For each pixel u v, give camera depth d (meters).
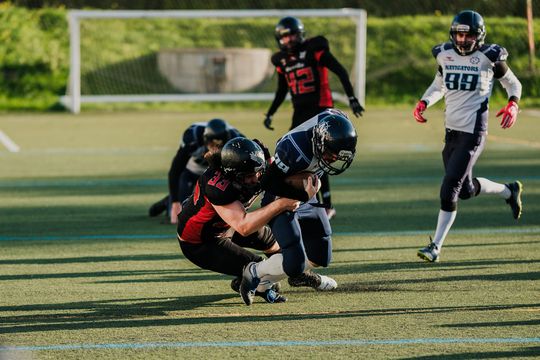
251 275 18.59
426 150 47.94
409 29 82.81
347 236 26.77
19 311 18.56
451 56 23.61
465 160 23.38
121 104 72.94
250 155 17.30
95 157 45.66
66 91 75.62
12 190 36.00
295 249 18.33
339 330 16.91
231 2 91.50
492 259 23.25
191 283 21.12
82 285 20.88
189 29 83.56
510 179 38.00
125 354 15.52
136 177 39.31
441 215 23.14
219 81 75.44
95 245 25.62
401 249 24.81
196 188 18.52
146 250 24.94
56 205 32.50
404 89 77.19
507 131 55.88
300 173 17.42
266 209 17.44
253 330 16.98
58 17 82.06
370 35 82.25
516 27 80.88
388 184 37.09
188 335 16.69
